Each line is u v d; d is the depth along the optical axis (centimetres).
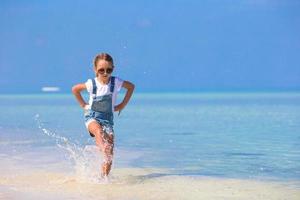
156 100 11656
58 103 9881
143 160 2150
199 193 1507
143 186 1608
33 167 1941
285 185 1616
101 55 1773
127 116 5384
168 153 2355
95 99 1773
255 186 1603
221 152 2388
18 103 9981
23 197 1441
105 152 1734
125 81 1814
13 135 3116
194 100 11356
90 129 1778
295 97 12550
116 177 1761
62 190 1543
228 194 1491
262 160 2141
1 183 1647
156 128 3772
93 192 1514
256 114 5419
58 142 2741
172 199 1427
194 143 2770
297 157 2216
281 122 4228
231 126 3906
